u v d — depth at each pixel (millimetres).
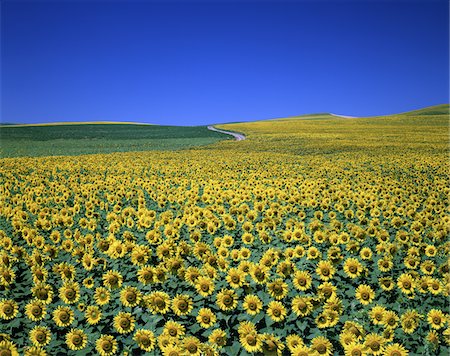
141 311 6098
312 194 14023
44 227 10406
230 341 5520
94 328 5957
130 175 22609
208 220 10133
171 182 20156
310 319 5855
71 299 6340
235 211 11664
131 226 10438
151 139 60562
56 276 7605
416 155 31984
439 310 5957
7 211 11945
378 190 16594
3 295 6957
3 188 17516
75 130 81125
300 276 6391
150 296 5910
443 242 9055
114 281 6539
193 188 15883
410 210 11289
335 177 22078
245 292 6496
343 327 5602
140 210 11367
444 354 5285
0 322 6223
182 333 5352
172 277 6793
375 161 28719
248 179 21062
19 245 9516
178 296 5859
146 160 30141
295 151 38188
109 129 84750
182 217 10977
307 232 10086
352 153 35125
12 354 4918
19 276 7750
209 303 6316
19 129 81625
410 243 8711
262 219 10727
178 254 7578
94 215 11992
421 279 6613
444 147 38531
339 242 8414
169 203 14461
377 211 11680
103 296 6207
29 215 12523
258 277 6363
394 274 7535
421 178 21141
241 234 9828
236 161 29281
